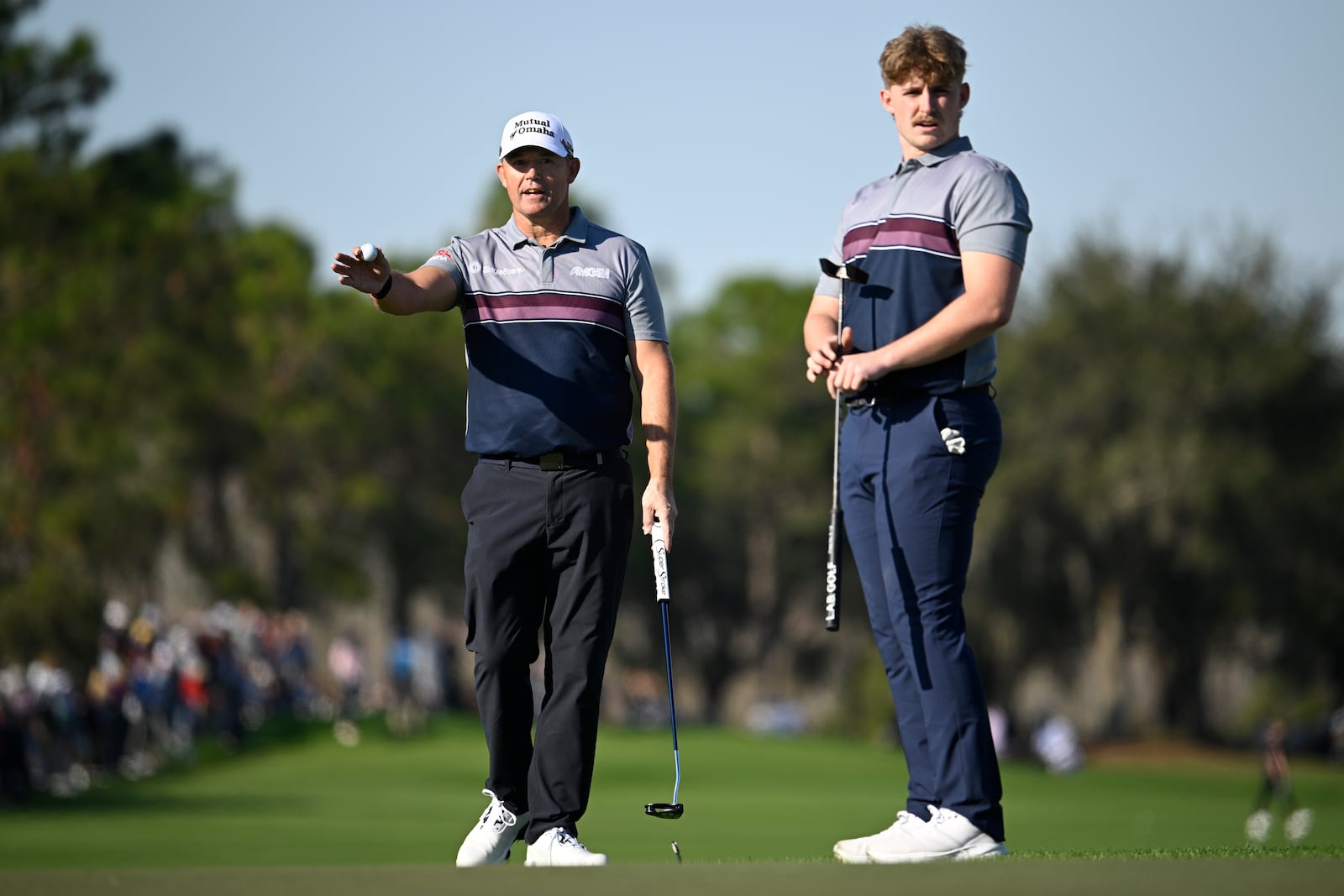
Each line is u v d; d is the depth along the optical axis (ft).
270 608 386.73
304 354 431.43
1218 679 472.03
